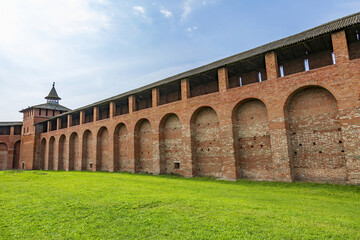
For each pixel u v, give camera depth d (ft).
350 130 37.81
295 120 46.34
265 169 49.21
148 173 71.82
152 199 30.86
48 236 19.27
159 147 67.21
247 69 58.59
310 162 43.91
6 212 25.77
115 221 22.57
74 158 102.47
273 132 46.26
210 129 59.00
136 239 18.38
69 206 27.96
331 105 42.52
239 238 17.90
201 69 64.08
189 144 59.57
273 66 47.60
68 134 103.86
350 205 29.07
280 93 46.11
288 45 45.16
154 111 69.56
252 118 52.31
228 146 52.37
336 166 41.14
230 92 53.36
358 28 41.70
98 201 30.12
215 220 22.02
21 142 138.31
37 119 130.62
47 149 118.62
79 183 48.55
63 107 145.18
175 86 71.56
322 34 41.63
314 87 44.32
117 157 82.53
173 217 23.07
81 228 20.89
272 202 30.50
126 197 32.42
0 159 142.20
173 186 44.39
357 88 37.83
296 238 17.85
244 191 38.96
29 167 124.57
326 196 34.73
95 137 89.45
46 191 38.22
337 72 39.99
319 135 43.42
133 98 77.61
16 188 41.78
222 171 52.90
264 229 19.69
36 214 25.12
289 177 43.60
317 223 21.22
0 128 150.30
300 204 29.53
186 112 61.21
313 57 50.47
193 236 18.51
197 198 32.01
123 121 79.36
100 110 101.40
